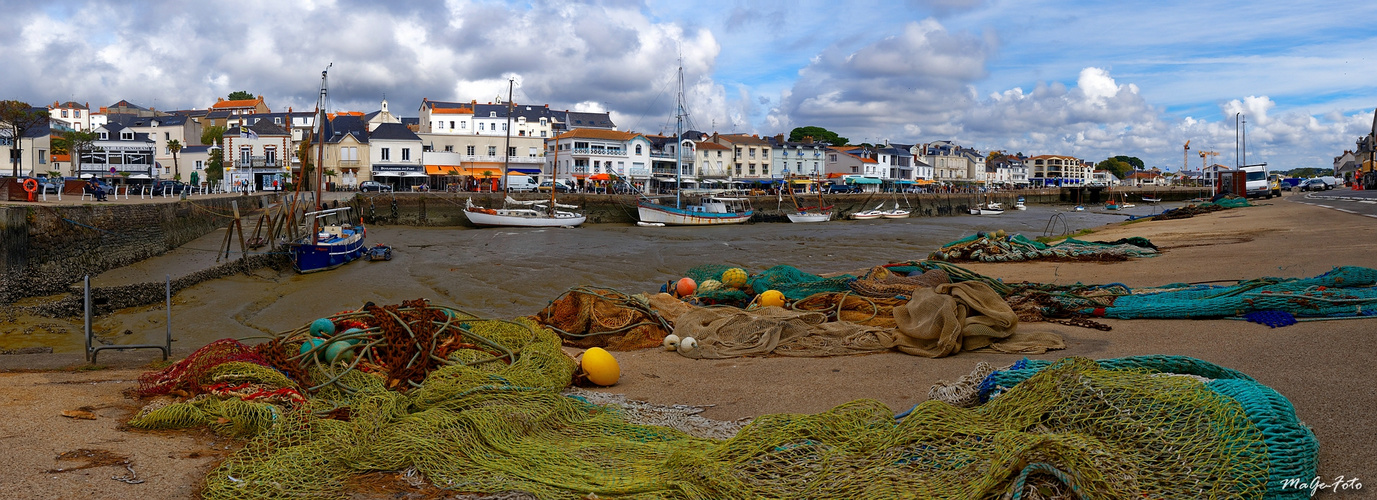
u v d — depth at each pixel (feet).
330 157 234.79
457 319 22.04
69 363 23.88
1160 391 11.94
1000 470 10.20
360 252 93.04
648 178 267.18
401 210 178.60
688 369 23.21
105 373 21.76
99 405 16.90
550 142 275.18
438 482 12.17
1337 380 16.92
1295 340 21.88
